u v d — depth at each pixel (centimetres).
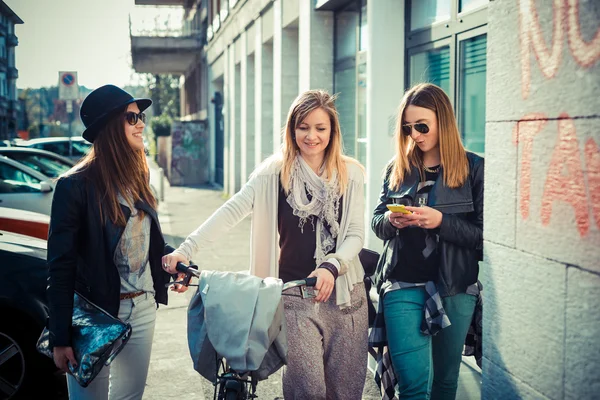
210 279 282
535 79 262
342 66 939
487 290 302
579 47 235
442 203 332
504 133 285
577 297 240
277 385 489
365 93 834
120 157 299
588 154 232
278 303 275
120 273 302
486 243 302
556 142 250
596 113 227
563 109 245
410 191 341
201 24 2884
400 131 342
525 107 269
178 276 320
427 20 643
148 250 312
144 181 309
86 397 302
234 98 1933
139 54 2941
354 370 338
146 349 311
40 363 463
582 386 238
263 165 347
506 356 287
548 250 256
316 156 338
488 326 301
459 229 322
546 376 259
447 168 331
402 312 336
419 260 336
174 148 2664
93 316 288
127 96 303
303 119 327
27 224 719
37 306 455
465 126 560
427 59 645
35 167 1207
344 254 318
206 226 332
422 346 333
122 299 303
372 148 706
